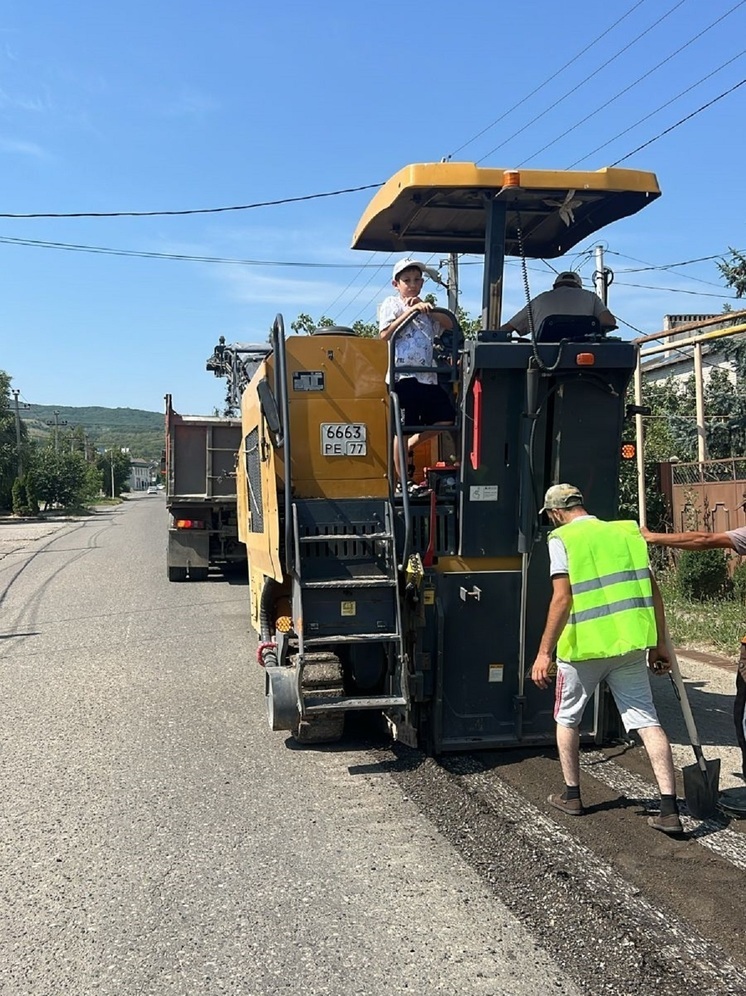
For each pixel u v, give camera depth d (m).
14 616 11.84
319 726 5.89
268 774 5.53
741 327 9.66
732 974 3.23
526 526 5.55
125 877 4.16
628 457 5.71
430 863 4.22
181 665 8.69
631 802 4.91
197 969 3.36
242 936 3.60
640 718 4.58
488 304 5.97
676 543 4.68
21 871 4.25
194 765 5.74
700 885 3.92
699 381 12.60
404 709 5.45
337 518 5.66
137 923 3.73
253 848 4.45
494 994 3.15
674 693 7.31
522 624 5.65
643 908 3.72
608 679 4.70
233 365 15.26
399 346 6.14
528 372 5.36
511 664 5.71
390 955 3.42
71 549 22.69
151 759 5.88
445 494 5.68
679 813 4.72
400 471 5.62
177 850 4.45
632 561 4.61
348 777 5.44
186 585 14.59
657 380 25.62
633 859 4.19
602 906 3.74
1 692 7.78
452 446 6.13
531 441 5.47
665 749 4.50
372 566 5.62
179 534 14.75
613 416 5.53
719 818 4.68
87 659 9.04
